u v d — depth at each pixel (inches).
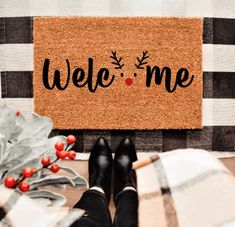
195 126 46.2
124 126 45.9
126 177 41.8
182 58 45.9
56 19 45.4
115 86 45.8
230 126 46.5
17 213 20.9
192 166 26.2
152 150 46.8
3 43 45.9
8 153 22.7
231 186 23.2
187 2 46.3
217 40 46.5
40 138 24.2
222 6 46.4
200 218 22.6
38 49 45.4
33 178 26.4
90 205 33.9
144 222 24.3
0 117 21.9
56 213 21.7
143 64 45.8
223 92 46.8
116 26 45.5
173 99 46.1
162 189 25.9
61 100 45.8
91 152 44.8
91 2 45.9
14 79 46.1
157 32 45.7
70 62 45.6
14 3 45.7
